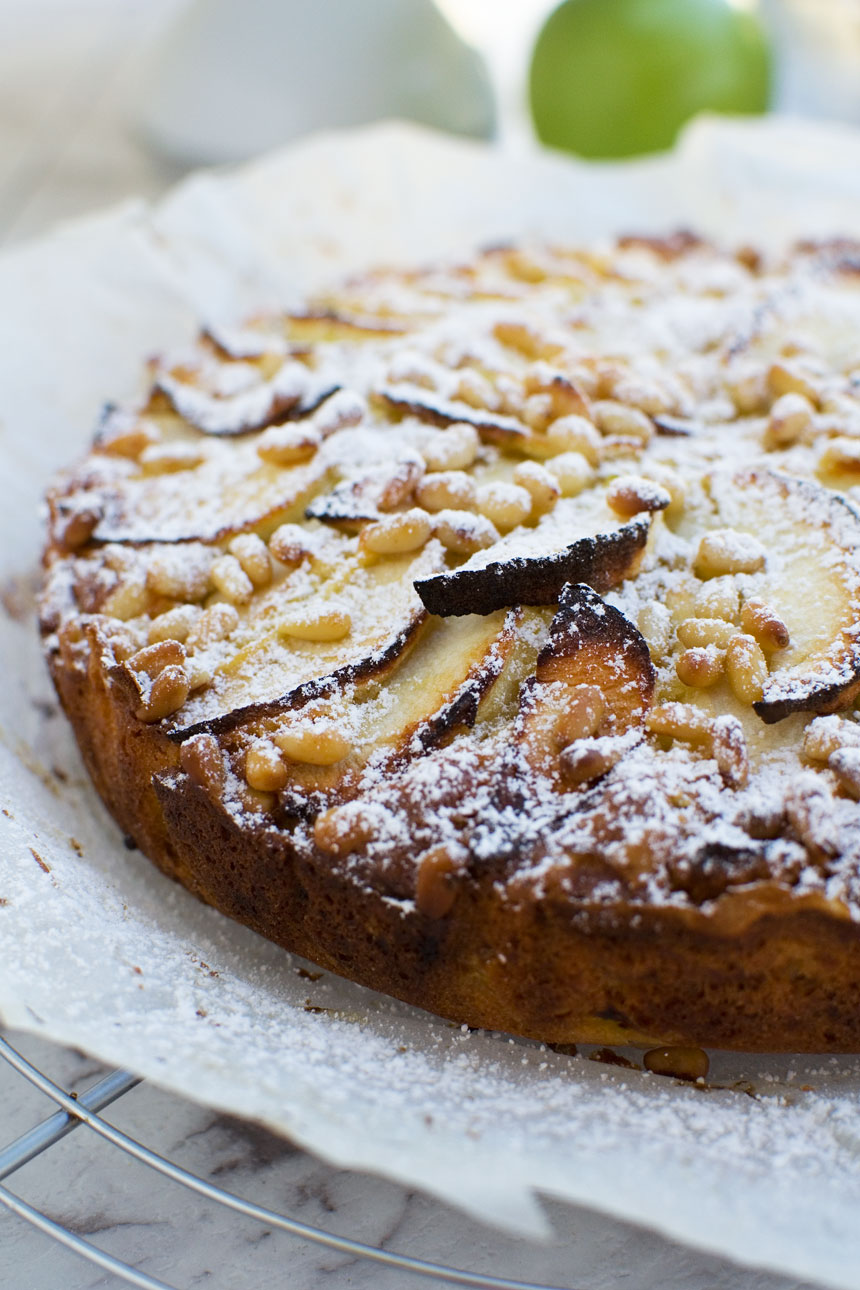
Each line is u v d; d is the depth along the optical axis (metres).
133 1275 0.37
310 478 0.45
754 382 0.48
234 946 0.43
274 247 0.60
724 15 0.68
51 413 0.54
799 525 0.44
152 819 0.44
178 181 0.73
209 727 0.42
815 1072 0.41
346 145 0.62
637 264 0.54
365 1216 0.39
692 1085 0.40
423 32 0.70
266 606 0.44
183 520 0.46
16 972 0.39
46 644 0.46
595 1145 0.38
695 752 0.40
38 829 0.44
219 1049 0.38
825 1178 0.38
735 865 0.39
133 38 0.91
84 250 0.57
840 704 0.41
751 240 0.62
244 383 0.49
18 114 0.81
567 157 0.64
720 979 0.40
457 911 0.40
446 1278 0.37
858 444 0.45
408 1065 0.40
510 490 0.44
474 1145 0.37
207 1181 0.39
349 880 0.40
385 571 0.43
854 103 0.78
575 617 0.41
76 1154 0.40
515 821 0.40
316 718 0.41
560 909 0.39
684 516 0.45
